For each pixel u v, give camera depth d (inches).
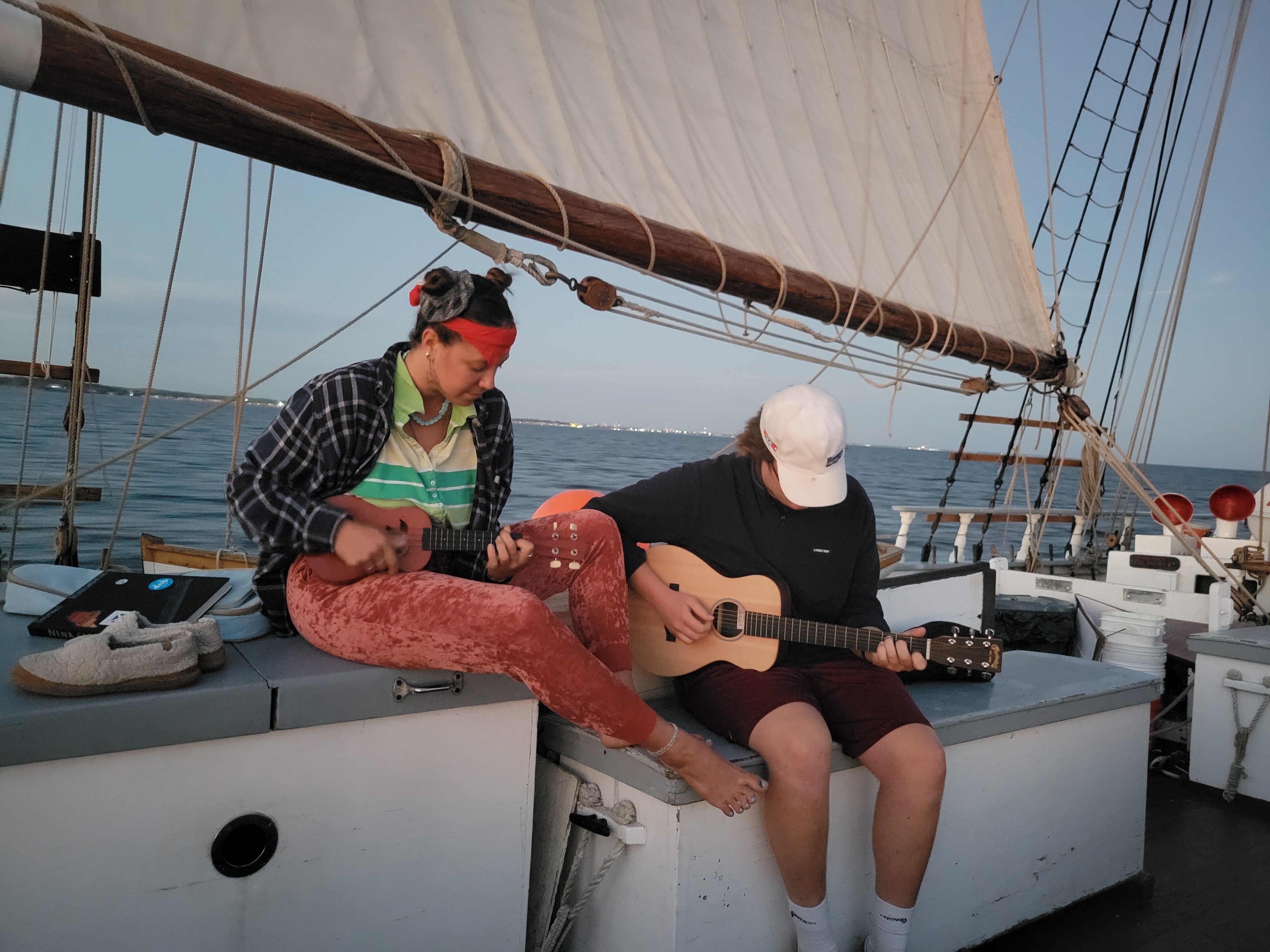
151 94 58.9
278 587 71.5
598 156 92.8
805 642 78.8
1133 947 89.4
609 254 90.3
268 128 65.1
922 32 139.6
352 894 63.7
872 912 80.7
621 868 71.9
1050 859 93.5
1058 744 93.4
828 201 119.9
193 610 70.3
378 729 63.8
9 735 50.9
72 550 128.7
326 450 65.9
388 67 76.5
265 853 60.1
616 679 63.6
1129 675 104.3
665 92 101.3
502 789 69.7
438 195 75.4
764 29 114.6
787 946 74.4
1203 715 132.8
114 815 55.1
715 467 85.1
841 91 124.6
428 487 71.7
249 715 58.0
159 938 57.1
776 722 70.7
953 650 77.4
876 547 87.5
